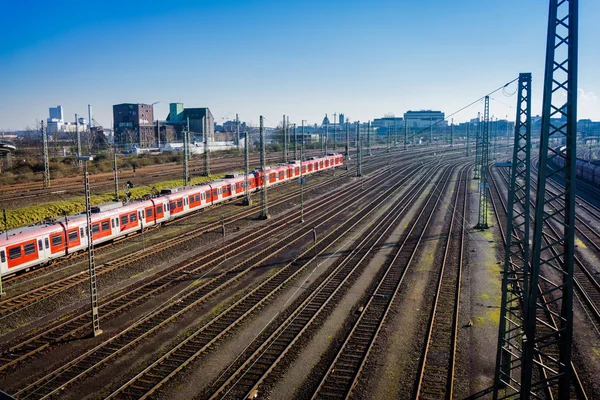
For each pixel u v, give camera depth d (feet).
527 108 53.72
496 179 269.44
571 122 36.81
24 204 152.25
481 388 53.83
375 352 62.03
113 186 192.13
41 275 94.27
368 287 87.45
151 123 476.95
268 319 72.64
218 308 76.95
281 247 115.55
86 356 61.52
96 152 295.89
